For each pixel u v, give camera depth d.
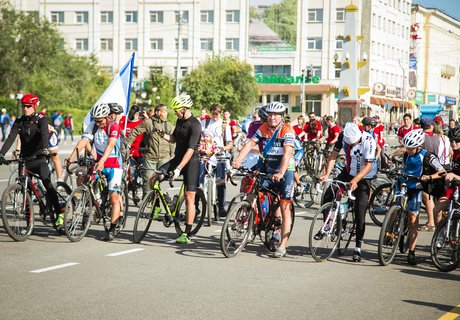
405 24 85.81
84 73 57.56
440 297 6.84
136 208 13.18
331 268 8.12
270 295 6.68
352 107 34.34
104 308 6.07
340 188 8.68
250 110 68.75
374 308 6.32
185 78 64.94
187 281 7.19
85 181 9.65
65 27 78.75
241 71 64.56
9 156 26.41
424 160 8.66
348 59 34.19
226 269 7.86
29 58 52.44
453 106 99.31
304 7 74.88
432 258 8.26
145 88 58.31
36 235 9.83
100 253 8.65
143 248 9.09
